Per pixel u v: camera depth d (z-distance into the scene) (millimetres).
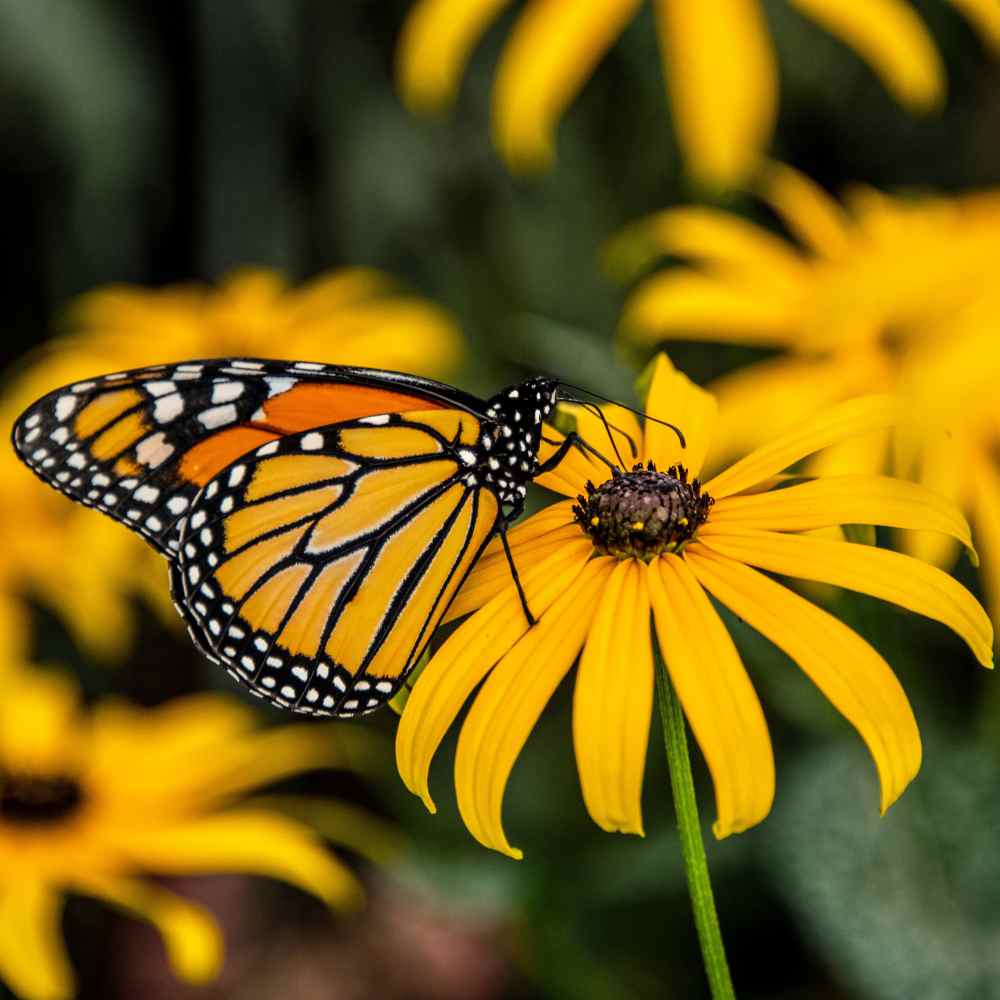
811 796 542
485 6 520
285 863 539
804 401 525
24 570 592
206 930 520
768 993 564
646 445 448
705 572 425
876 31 510
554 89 509
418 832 593
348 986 614
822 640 413
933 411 451
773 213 651
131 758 562
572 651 421
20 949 516
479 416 445
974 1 518
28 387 597
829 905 532
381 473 444
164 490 453
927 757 535
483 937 620
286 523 448
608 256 567
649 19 624
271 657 449
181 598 452
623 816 406
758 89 499
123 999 604
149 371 453
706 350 610
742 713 408
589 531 433
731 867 566
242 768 566
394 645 447
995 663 518
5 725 560
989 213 532
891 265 512
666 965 566
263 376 457
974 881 529
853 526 428
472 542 441
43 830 542
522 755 602
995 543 508
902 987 524
